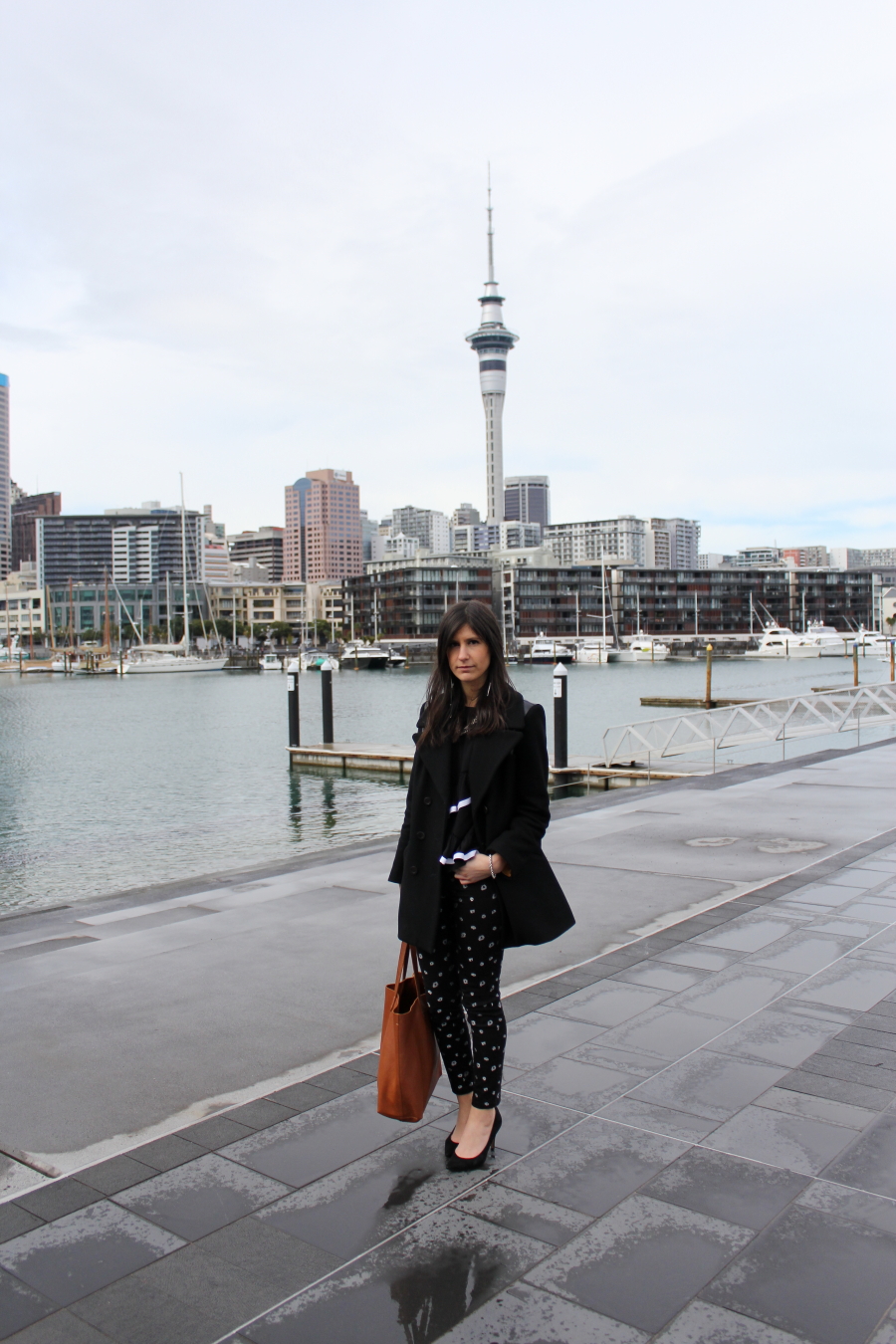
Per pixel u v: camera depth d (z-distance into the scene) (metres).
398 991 3.30
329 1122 3.77
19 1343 2.54
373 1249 2.91
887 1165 3.32
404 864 3.39
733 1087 3.95
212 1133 3.71
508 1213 3.08
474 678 3.33
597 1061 4.23
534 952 5.93
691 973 5.41
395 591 182.38
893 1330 2.50
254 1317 2.62
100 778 32.81
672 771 22.23
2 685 120.88
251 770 33.81
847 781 13.53
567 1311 2.60
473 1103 3.36
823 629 153.50
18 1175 3.45
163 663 139.62
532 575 184.25
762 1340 2.47
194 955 6.26
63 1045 4.70
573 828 10.46
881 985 5.15
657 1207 3.09
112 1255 2.92
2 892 17.03
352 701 76.12
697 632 193.75
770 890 7.38
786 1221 3.00
